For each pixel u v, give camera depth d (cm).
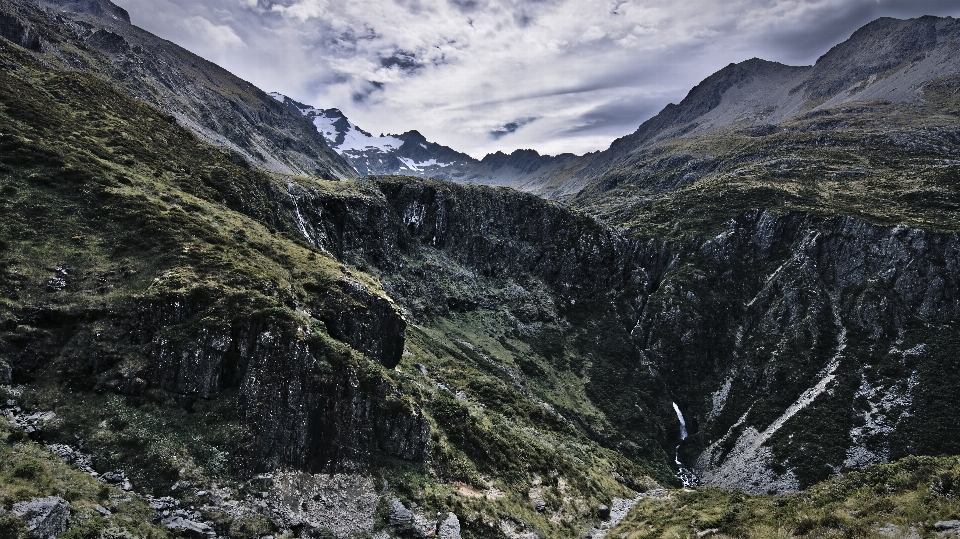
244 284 4947
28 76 8450
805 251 16800
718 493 7150
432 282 16000
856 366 13675
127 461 3525
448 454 5775
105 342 4044
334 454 4447
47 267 4381
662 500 7288
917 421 11762
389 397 5006
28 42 12850
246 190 9262
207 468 3756
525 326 16375
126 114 9175
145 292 4409
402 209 17538
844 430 12112
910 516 2794
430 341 12300
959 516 2612
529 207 19875
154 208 5675
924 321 14162
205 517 3447
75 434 3509
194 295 4519
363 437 4672
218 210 6912
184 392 4084
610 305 17875
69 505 2811
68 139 6456
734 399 14638
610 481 8406
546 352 15638
